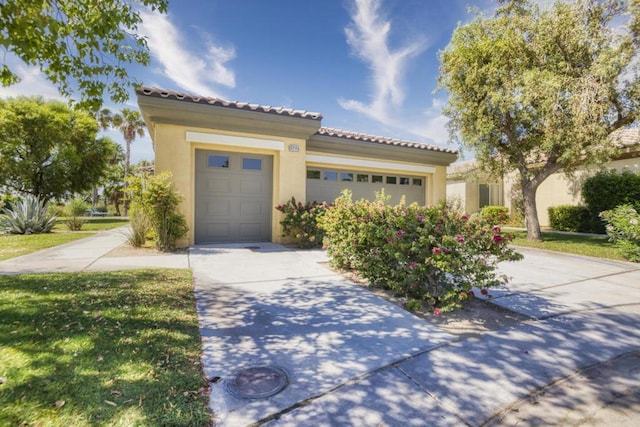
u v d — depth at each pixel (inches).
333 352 113.1
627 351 118.8
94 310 138.0
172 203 305.6
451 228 155.7
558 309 162.1
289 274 226.4
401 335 128.7
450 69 407.2
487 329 136.6
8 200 552.7
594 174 529.0
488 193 756.6
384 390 91.4
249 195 374.9
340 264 237.3
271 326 134.7
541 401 89.3
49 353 100.1
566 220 562.6
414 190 503.5
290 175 377.7
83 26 146.1
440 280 160.7
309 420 77.9
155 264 246.2
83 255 280.8
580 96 314.0
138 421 72.9
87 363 95.7
